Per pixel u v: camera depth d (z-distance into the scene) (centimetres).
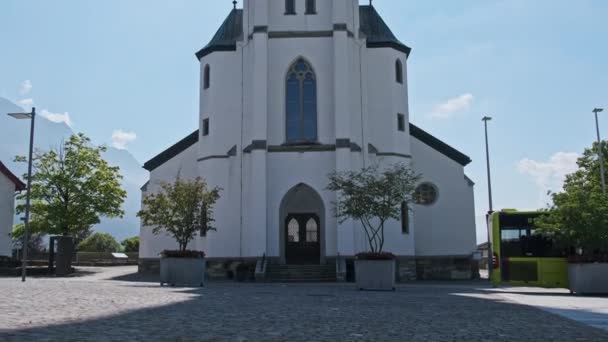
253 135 3559
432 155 4009
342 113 3556
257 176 3516
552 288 2778
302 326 1082
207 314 1259
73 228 4053
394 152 3784
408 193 2856
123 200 4172
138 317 1164
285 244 3728
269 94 3659
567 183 3716
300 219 3750
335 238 3491
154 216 2938
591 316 1400
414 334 1005
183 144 4059
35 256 5212
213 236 3641
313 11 3722
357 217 2741
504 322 1231
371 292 2248
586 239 2448
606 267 2348
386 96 3838
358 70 3762
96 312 1233
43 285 2225
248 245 3538
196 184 3009
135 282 2867
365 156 3666
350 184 2739
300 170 3581
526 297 2202
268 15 3722
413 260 3684
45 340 826
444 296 2084
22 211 3984
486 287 2875
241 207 3644
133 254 5959
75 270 4047
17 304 1359
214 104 3803
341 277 3247
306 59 3688
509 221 2653
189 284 2552
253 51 3656
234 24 4069
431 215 3959
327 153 3584
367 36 3972
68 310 1255
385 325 1126
